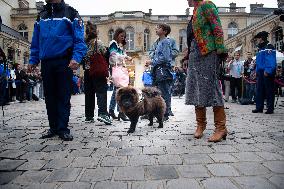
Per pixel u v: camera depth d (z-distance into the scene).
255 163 2.80
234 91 11.71
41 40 4.11
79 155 3.16
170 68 6.00
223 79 11.62
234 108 8.92
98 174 2.52
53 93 4.19
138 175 2.49
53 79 4.16
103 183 2.31
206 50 3.81
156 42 6.35
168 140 3.93
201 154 3.16
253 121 5.82
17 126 5.30
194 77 3.98
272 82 7.21
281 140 3.88
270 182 2.30
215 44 3.80
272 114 7.14
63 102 4.12
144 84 13.80
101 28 40.16
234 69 11.29
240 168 2.65
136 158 3.02
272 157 3.02
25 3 40.00
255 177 2.41
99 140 3.96
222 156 3.07
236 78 11.37
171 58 6.04
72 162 2.89
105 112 5.44
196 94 3.94
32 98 15.09
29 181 2.37
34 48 4.37
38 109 9.12
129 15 38.81
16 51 25.05
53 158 3.04
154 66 6.07
